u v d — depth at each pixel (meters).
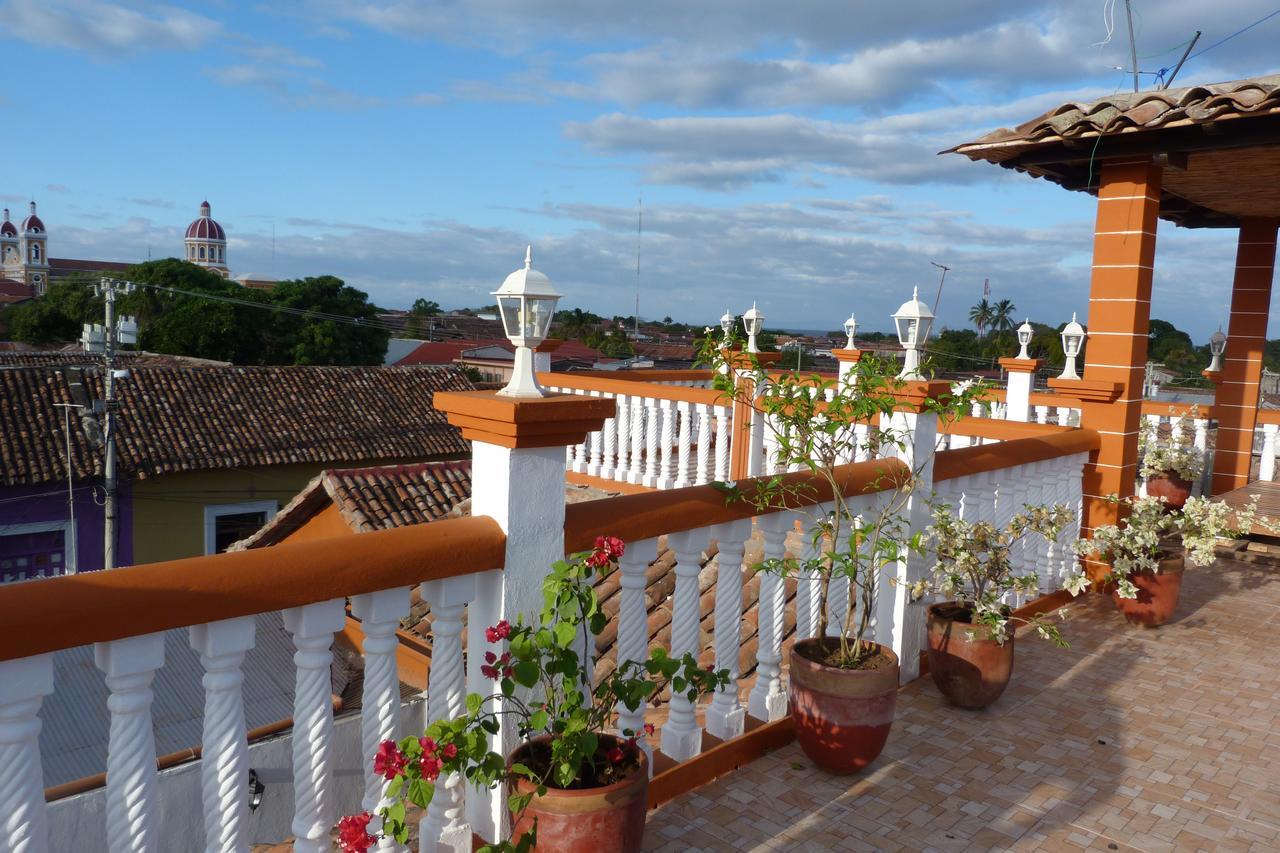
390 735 2.38
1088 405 6.18
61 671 5.89
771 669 3.70
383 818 2.29
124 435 21.78
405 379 28.75
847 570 3.28
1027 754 3.71
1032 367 8.93
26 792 1.77
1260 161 6.10
